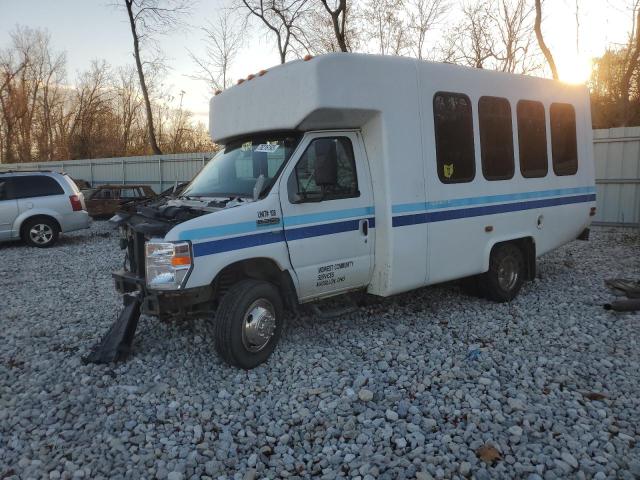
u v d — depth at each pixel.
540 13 16.45
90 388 4.45
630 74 16.47
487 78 6.29
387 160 5.33
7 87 47.69
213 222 4.51
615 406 3.98
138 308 5.15
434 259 5.81
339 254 5.27
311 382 4.53
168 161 21.47
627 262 8.90
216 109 6.03
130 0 25.80
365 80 5.11
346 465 3.35
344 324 5.96
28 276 9.20
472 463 3.32
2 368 4.95
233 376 4.68
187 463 3.40
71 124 46.19
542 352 5.05
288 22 20.98
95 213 17.52
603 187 12.46
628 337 5.34
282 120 5.07
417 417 3.87
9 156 48.09
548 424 3.72
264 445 3.62
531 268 6.99
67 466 3.36
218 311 4.66
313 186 5.11
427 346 5.26
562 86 7.30
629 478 3.13
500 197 6.45
